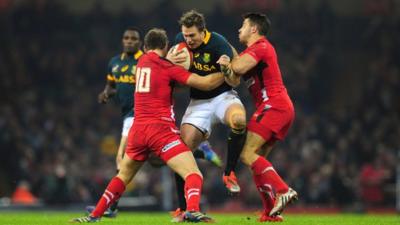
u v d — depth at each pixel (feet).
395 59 344.49
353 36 360.89
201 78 103.24
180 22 107.65
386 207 248.93
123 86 132.46
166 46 104.94
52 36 347.56
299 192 251.39
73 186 247.91
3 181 259.39
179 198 114.21
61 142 283.38
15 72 329.31
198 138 110.73
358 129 291.79
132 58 133.18
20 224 106.11
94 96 325.01
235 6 361.30
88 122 306.76
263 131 106.22
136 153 103.04
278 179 105.40
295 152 278.87
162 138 101.04
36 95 320.50
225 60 104.01
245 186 254.47
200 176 100.78
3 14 343.05
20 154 268.41
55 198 241.35
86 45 345.31
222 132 289.12
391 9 364.58
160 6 349.00
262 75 107.45
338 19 364.17
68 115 308.81
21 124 292.81
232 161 106.63
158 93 101.81
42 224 104.94
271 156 276.21
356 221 116.47
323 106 332.80
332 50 354.33
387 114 315.37
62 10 352.69
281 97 107.24
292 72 334.85
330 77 342.64
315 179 251.80
